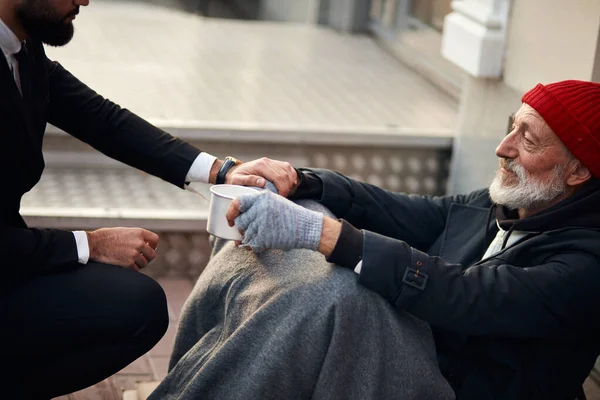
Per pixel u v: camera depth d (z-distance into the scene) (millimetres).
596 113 2219
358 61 5836
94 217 3779
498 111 3953
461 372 2340
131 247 2479
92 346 2412
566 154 2254
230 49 5902
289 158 4340
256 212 2088
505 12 3852
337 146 4363
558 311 2174
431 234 2736
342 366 2137
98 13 6578
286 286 2195
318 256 2301
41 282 2332
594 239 2217
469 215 2615
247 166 2514
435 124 4613
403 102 5012
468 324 2172
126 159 2686
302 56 5848
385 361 2188
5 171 2221
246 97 4871
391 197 2717
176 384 2373
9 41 2199
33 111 2311
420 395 2203
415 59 5664
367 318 2164
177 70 5301
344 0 6477
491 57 3889
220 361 2184
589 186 2291
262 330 2166
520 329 2182
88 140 2678
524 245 2289
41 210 3764
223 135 4238
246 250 2449
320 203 2600
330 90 5152
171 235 3891
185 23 6508
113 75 5062
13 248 2227
